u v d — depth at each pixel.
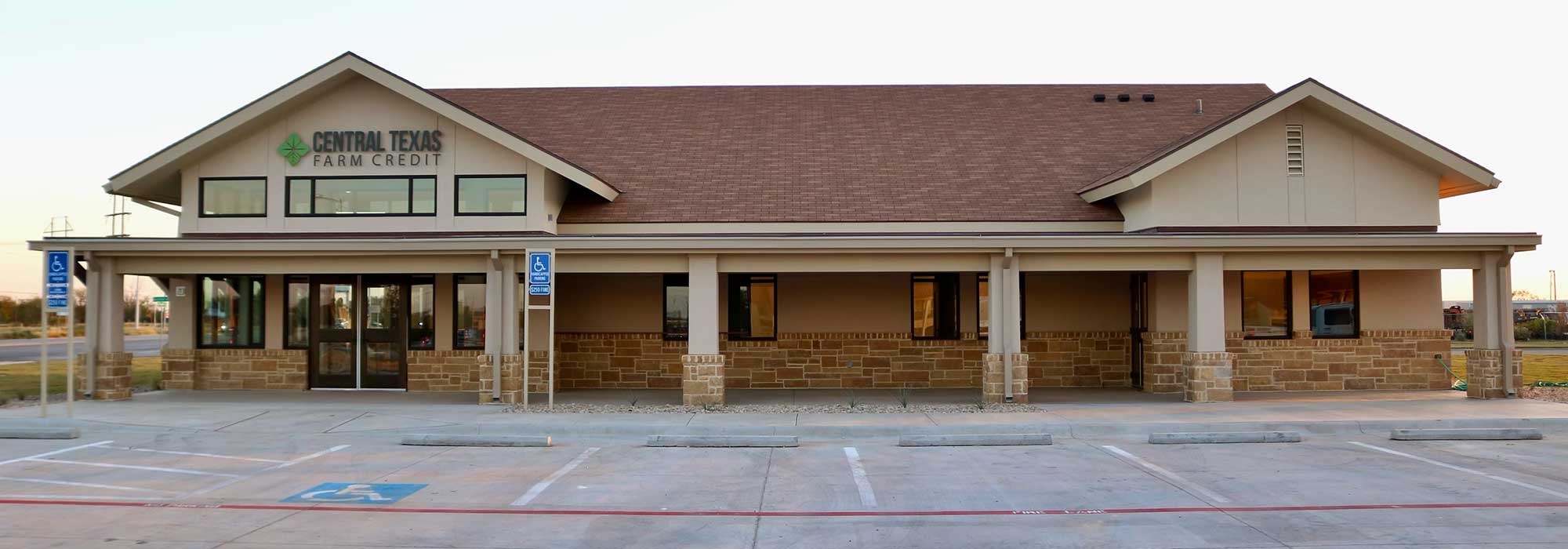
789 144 22.22
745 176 20.53
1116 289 19.78
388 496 9.43
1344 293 18.97
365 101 18.52
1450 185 18.81
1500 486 9.61
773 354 19.62
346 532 7.90
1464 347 34.25
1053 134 22.50
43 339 14.82
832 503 9.06
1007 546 7.43
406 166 18.33
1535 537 7.52
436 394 18.56
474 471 10.86
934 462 11.34
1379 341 18.84
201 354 19.69
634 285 19.80
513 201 18.23
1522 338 43.31
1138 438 13.31
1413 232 17.56
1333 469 10.67
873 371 19.62
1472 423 13.73
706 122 23.52
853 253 16.38
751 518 8.46
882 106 24.39
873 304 19.70
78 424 14.12
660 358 19.67
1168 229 17.67
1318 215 17.91
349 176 18.41
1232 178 17.86
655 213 18.94
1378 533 7.71
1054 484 9.90
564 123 23.36
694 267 16.36
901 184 20.14
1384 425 13.73
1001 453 11.98
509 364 16.73
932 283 19.81
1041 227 18.64
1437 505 8.73
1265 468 10.75
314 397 18.14
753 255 16.44
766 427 13.59
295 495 9.48
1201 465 10.99
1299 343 18.80
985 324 19.72
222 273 17.22
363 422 14.51
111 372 17.30
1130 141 21.98
